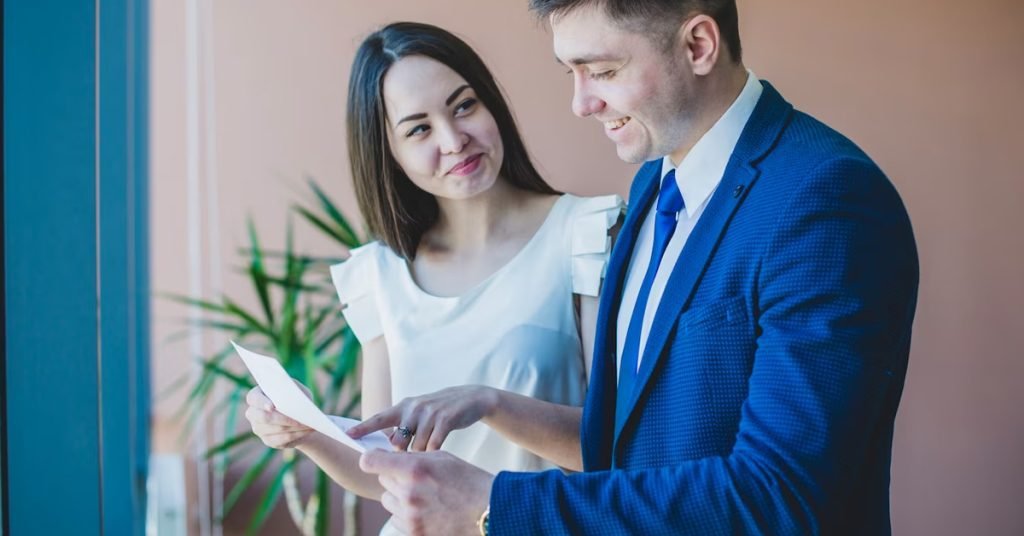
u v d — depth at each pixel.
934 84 3.83
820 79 3.82
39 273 1.25
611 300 1.64
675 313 1.39
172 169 3.83
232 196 3.84
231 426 3.76
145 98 2.92
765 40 3.80
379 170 2.01
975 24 3.83
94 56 1.26
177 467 3.76
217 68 3.82
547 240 2.01
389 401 2.10
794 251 1.29
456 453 2.00
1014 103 3.86
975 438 3.88
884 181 1.33
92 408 1.27
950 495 3.88
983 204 3.86
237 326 3.64
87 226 1.26
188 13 3.81
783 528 1.23
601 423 1.62
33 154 1.24
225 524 3.86
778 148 1.40
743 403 1.31
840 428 1.23
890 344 1.29
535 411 1.83
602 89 1.43
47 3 1.24
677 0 1.38
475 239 2.05
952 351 3.87
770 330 1.29
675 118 1.43
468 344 1.98
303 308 3.78
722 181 1.41
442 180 1.95
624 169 3.81
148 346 3.19
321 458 1.90
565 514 1.26
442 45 1.93
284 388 1.52
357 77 1.97
